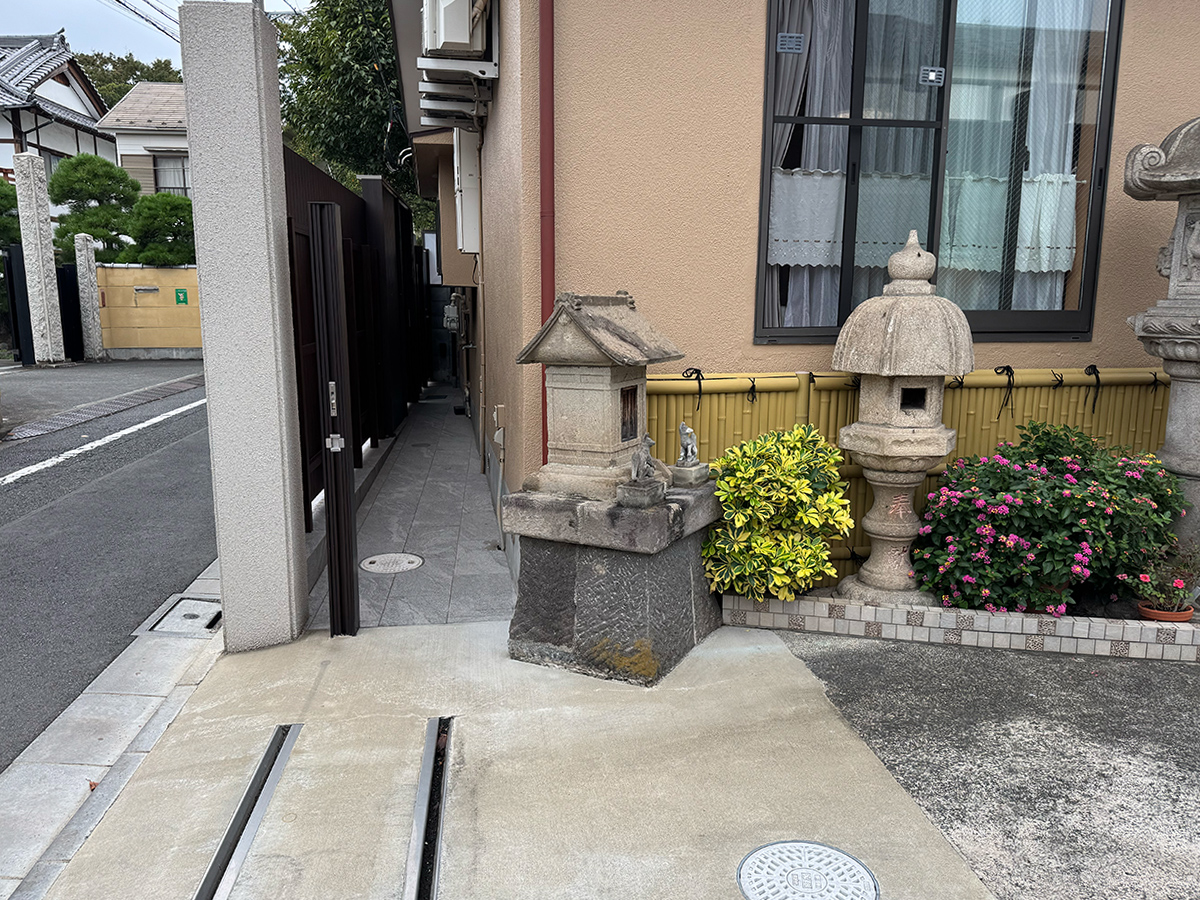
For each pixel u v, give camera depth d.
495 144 5.63
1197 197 4.12
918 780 3.02
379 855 2.62
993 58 4.79
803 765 3.10
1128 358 5.02
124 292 19.25
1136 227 4.91
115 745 3.46
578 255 4.45
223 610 4.12
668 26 4.34
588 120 4.34
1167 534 4.24
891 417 4.15
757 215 4.58
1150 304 4.99
